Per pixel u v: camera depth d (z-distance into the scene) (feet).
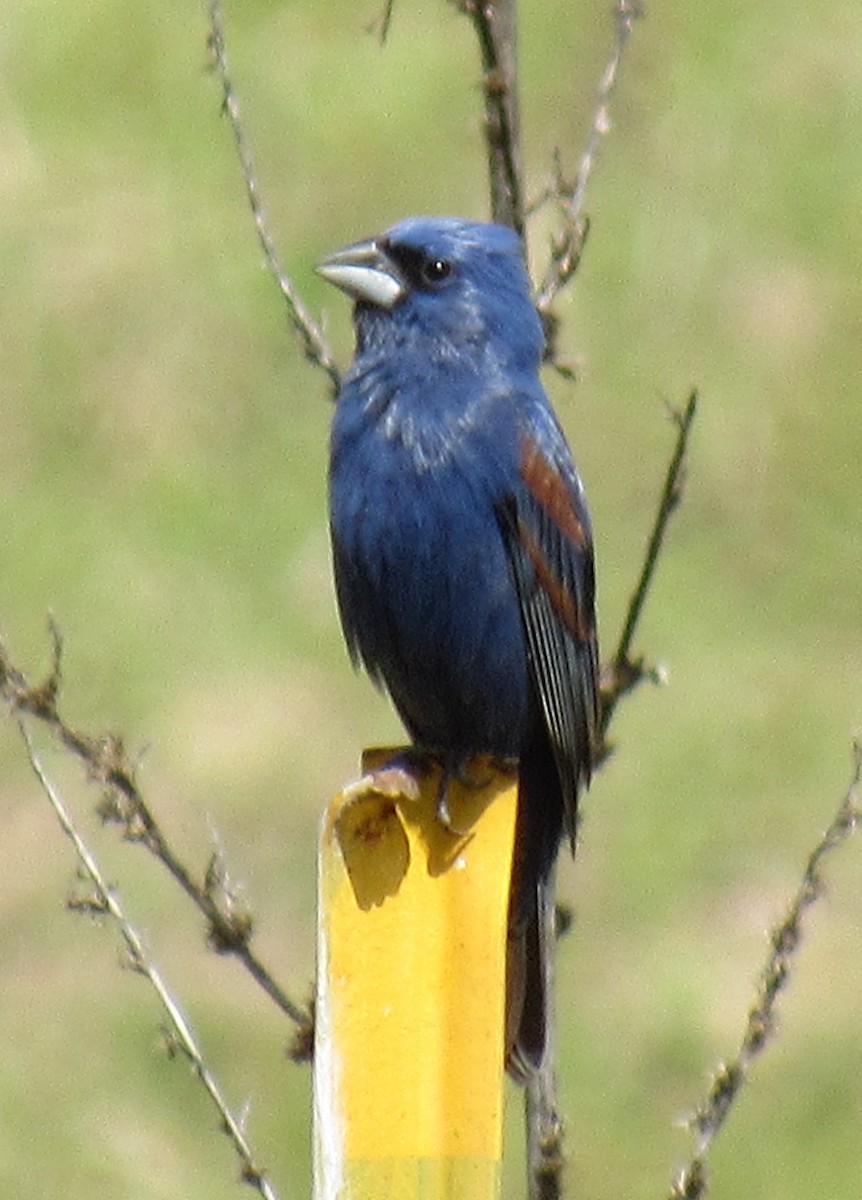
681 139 58.29
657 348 54.24
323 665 49.26
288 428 53.62
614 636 48.98
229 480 52.80
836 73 59.77
